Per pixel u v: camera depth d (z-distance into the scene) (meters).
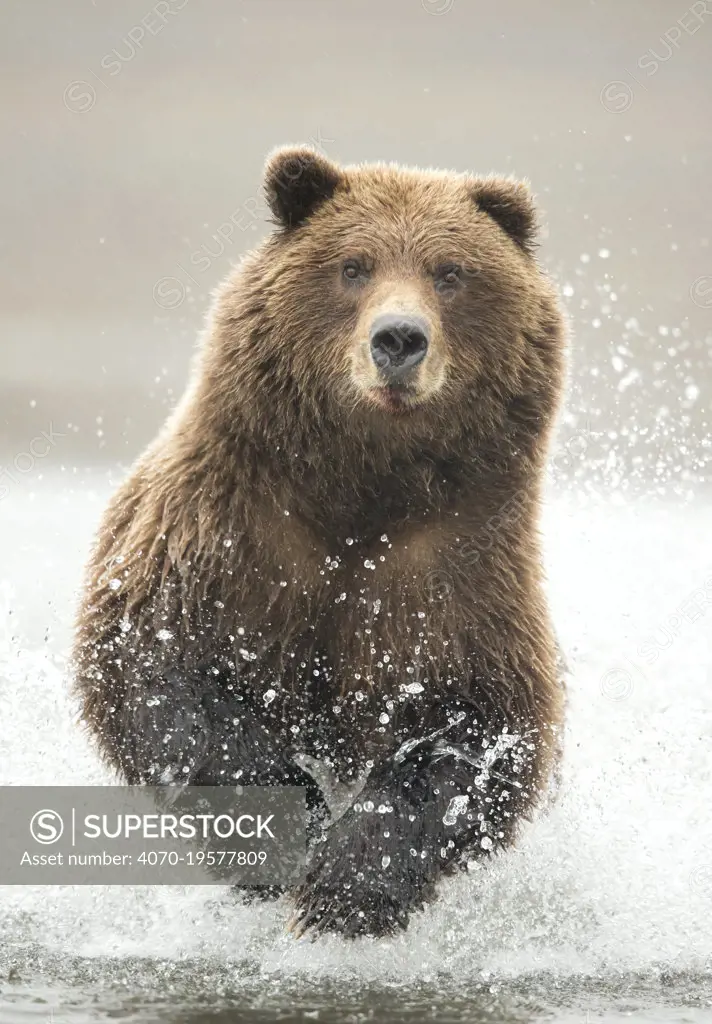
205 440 11.78
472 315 11.82
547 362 12.16
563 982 10.91
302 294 11.80
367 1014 10.18
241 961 11.13
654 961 11.34
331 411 11.69
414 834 11.26
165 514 11.84
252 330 11.75
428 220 12.03
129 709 11.81
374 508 11.90
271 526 11.68
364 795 11.51
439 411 11.63
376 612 11.88
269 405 11.66
